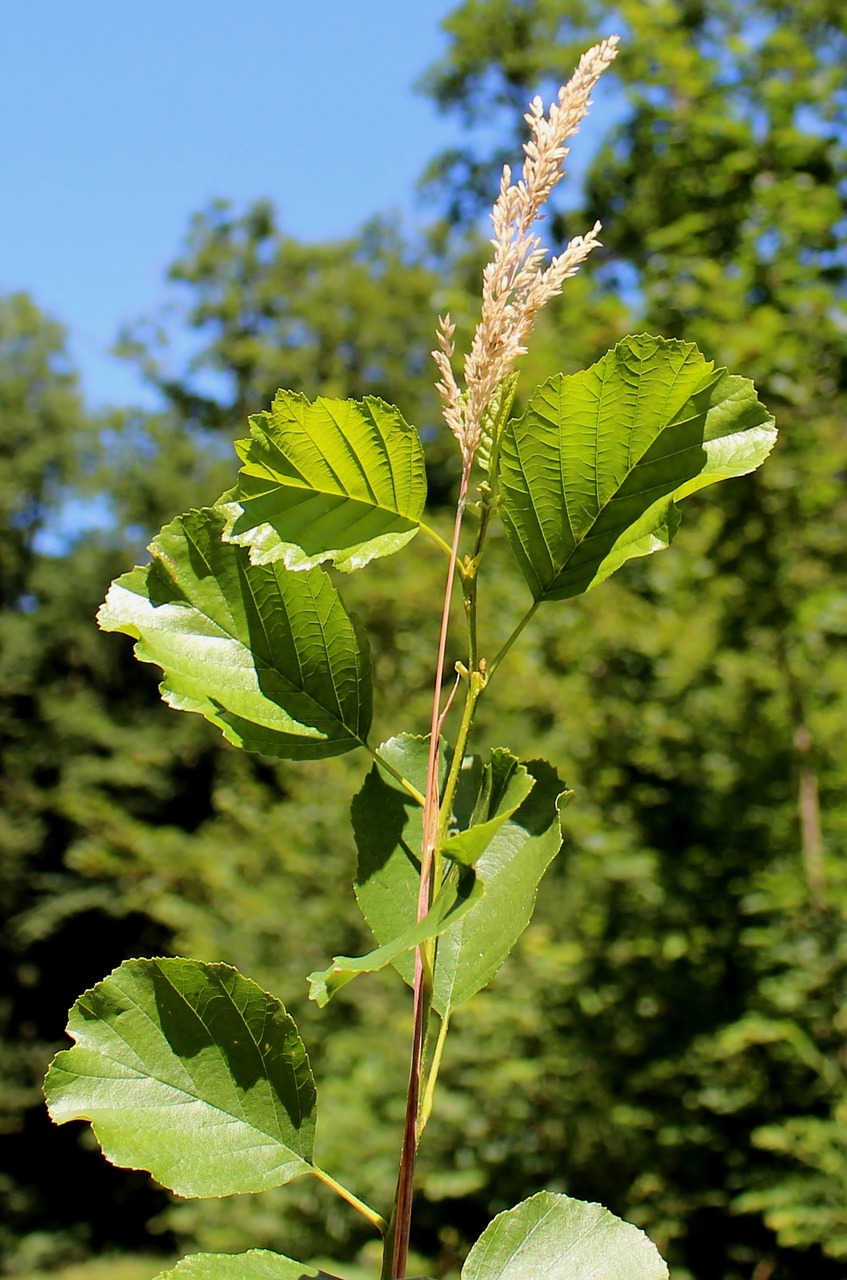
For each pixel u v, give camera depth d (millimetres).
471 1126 6383
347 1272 6816
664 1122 5891
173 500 24109
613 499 1103
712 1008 5867
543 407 1087
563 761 6426
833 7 6430
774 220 5418
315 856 9000
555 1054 6289
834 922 5223
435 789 1082
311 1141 1035
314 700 1161
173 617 1140
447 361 1080
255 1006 1046
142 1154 980
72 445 25594
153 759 20469
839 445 5391
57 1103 996
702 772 6051
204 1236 7684
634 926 6059
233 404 27203
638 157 6238
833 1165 5105
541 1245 1036
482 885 869
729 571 5422
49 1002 20844
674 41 5699
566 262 1028
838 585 5434
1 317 26047
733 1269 6023
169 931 20469
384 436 1086
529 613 1126
